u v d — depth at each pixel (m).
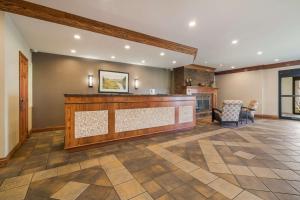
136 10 2.74
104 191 1.76
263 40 4.16
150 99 3.95
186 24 3.25
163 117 4.21
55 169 2.28
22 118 3.54
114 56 5.34
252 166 2.37
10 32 2.73
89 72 5.58
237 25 3.28
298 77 7.07
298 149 3.12
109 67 6.02
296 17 2.94
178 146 3.29
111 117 3.37
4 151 2.44
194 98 4.96
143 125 3.85
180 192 1.75
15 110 2.98
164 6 2.60
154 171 2.22
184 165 2.41
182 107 4.63
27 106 4.04
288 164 2.44
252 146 3.29
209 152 2.95
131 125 3.66
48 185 1.88
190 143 3.50
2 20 2.45
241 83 8.49
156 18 3.02
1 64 2.45
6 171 2.22
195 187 1.84
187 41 4.25
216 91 8.69
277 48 4.88
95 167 2.34
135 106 3.71
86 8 2.70
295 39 4.09
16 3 2.50
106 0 2.45
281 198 1.64
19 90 3.27
